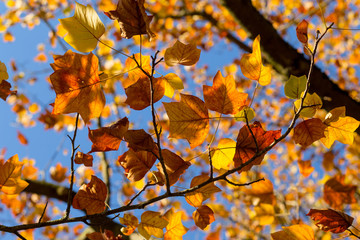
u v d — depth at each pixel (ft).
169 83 4.49
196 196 4.60
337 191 5.57
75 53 4.16
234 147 4.44
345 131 4.39
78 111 4.24
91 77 4.21
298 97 4.28
